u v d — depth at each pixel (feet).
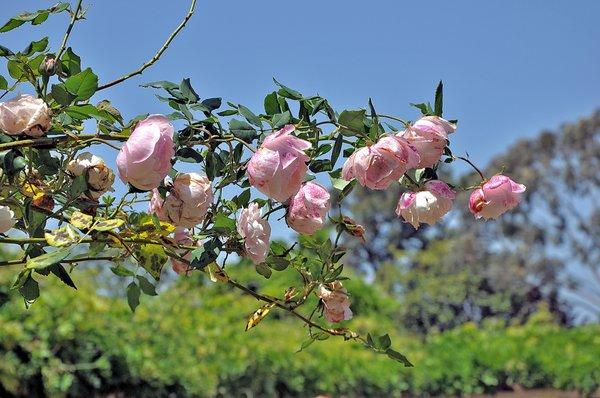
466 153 6.05
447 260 89.20
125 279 25.57
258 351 27.45
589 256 87.71
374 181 5.39
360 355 36.24
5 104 5.09
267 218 5.76
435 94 5.81
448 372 41.78
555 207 88.99
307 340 6.51
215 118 5.62
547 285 88.48
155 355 22.18
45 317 18.34
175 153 5.50
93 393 19.21
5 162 5.08
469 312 84.79
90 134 5.24
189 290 33.81
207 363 25.25
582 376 45.27
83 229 5.15
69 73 5.51
